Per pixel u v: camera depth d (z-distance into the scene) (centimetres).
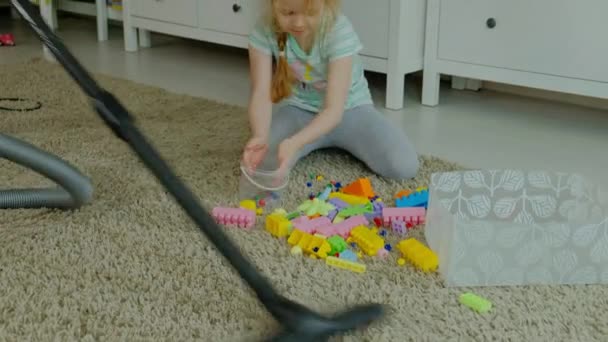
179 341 94
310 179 150
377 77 245
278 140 154
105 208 132
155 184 143
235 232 125
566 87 185
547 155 169
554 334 96
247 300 103
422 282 109
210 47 297
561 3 179
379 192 144
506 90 230
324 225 124
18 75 230
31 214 129
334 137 158
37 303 102
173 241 120
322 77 155
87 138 171
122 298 104
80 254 116
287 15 141
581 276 109
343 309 94
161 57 278
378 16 203
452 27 201
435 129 189
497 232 106
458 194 130
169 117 192
